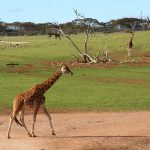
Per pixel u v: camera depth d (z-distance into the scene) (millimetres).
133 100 27906
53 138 18188
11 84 34875
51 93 30750
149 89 32656
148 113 23844
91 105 26266
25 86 33812
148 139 18031
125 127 20266
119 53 65875
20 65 50438
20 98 18047
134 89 32594
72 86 34125
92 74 41719
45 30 181625
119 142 17547
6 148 16672
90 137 18359
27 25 182875
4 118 22641
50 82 18656
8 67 48250
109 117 22750
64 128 20156
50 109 25109
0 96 29281
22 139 18000
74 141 17641
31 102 18141
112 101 27578
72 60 56594
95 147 16797
